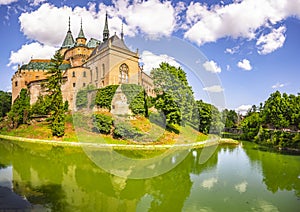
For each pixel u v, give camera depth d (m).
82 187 13.29
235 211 10.68
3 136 37.03
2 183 13.81
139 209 10.57
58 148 27.52
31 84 55.69
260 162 22.23
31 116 40.66
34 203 10.91
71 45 76.94
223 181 15.29
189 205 11.17
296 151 29.45
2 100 66.44
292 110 33.12
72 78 36.94
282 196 12.77
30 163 19.84
